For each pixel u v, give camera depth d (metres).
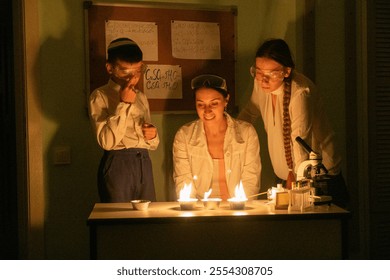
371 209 3.54
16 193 3.23
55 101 3.20
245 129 2.88
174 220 2.22
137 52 2.76
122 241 2.21
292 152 2.86
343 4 3.55
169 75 3.39
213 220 2.23
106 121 2.74
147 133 2.80
